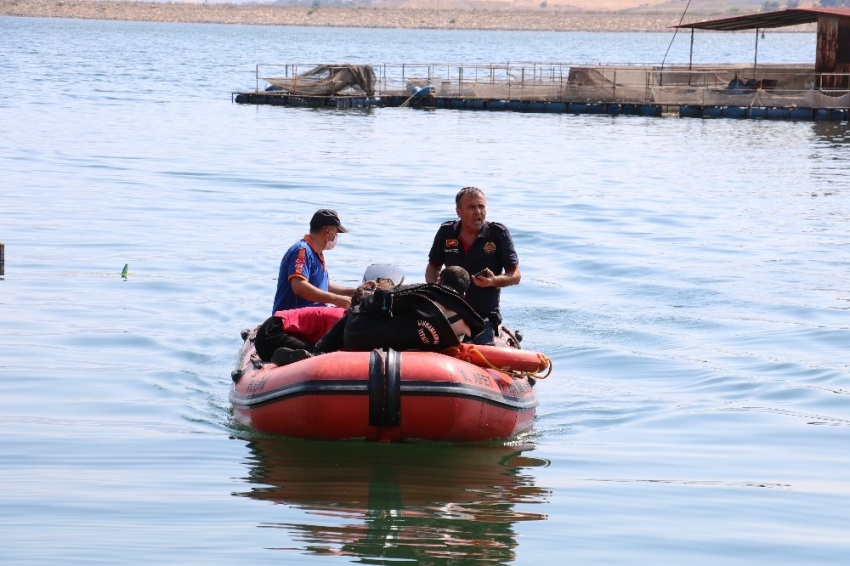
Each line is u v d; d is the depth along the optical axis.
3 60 91.00
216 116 47.41
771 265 18.00
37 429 9.47
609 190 27.11
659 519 7.65
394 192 25.91
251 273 16.69
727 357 12.60
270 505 7.72
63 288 15.42
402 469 8.59
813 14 52.59
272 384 9.13
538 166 31.98
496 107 54.81
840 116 50.44
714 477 8.61
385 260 17.70
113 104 51.75
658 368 12.16
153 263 17.22
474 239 10.45
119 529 7.22
